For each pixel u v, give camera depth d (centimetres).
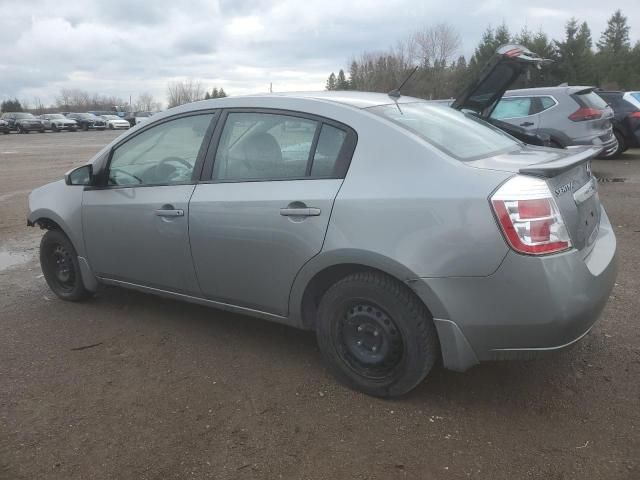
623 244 613
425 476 256
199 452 276
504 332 276
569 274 272
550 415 300
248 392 330
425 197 284
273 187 334
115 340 405
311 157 328
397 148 302
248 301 357
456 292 278
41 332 421
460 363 287
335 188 311
